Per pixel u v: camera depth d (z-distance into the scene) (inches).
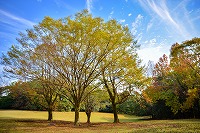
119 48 861.8
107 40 769.6
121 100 1092.5
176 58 1242.6
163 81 1327.5
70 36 743.1
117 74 952.9
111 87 1079.6
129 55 922.7
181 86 1255.5
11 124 859.4
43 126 809.5
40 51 745.6
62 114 1859.0
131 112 2092.8
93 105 1160.2
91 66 828.6
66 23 756.0
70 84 808.9
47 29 750.5
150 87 1317.7
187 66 1181.1
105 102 1364.4
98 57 799.1
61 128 729.0
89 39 741.9
